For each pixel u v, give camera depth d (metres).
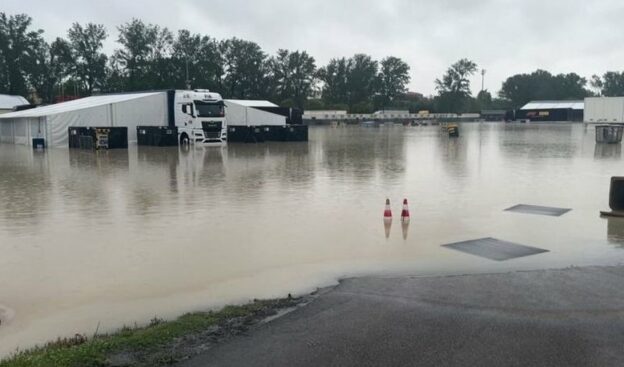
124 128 33.59
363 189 15.36
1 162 24.84
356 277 7.37
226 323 5.66
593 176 18.05
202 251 8.73
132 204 13.01
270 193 14.66
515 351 4.88
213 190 15.23
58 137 35.50
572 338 5.16
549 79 165.75
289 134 40.56
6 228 10.45
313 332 5.37
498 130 63.59
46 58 112.50
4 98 72.56
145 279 7.36
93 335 5.54
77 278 7.40
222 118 36.50
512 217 11.34
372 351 4.90
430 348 4.95
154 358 4.78
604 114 55.91
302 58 134.38
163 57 112.75
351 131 66.81
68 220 11.18
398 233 9.95
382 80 155.50
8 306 6.42
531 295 6.46
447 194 14.37
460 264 7.98
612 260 8.14
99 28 111.25
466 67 157.62
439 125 94.62
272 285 7.08
